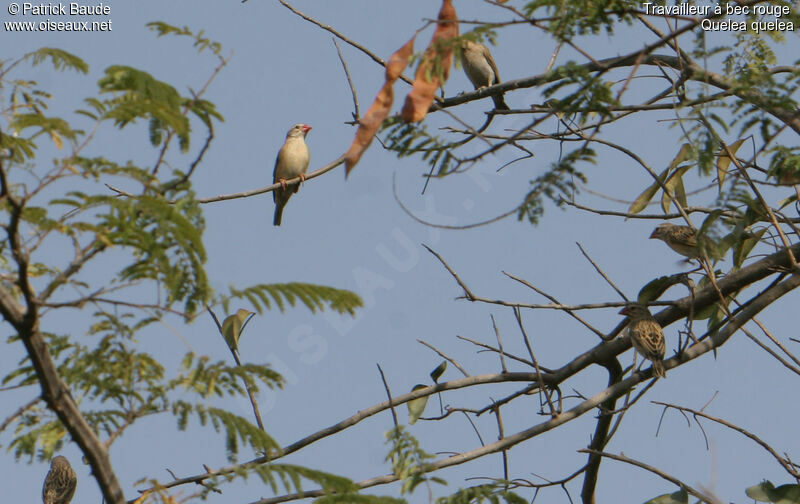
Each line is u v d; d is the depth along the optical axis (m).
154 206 6.87
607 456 12.45
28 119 7.03
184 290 6.90
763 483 11.91
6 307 6.49
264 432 7.44
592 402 13.21
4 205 6.73
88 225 6.79
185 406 7.16
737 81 10.15
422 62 8.49
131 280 6.93
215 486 7.41
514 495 9.59
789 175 10.16
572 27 8.87
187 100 7.22
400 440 9.10
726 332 13.76
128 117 6.99
